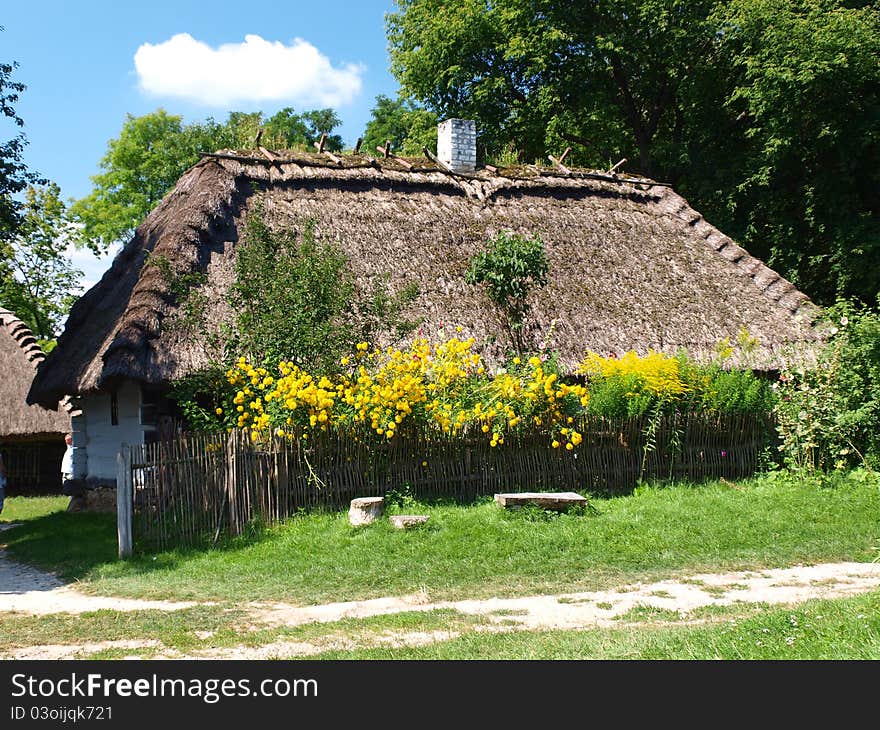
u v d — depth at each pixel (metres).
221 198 15.98
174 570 9.66
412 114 34.69
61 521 14.45
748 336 17.16
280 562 9.70
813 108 24.38
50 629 7.47
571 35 28.16
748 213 26.86
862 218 24.42
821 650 5.54
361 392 11.92
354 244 16.22
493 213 18.52
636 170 31.16
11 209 17.70
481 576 9.16
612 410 13.17
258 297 12.81
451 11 31.06
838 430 14.06
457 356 13.01
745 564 9.70
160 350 12.73
